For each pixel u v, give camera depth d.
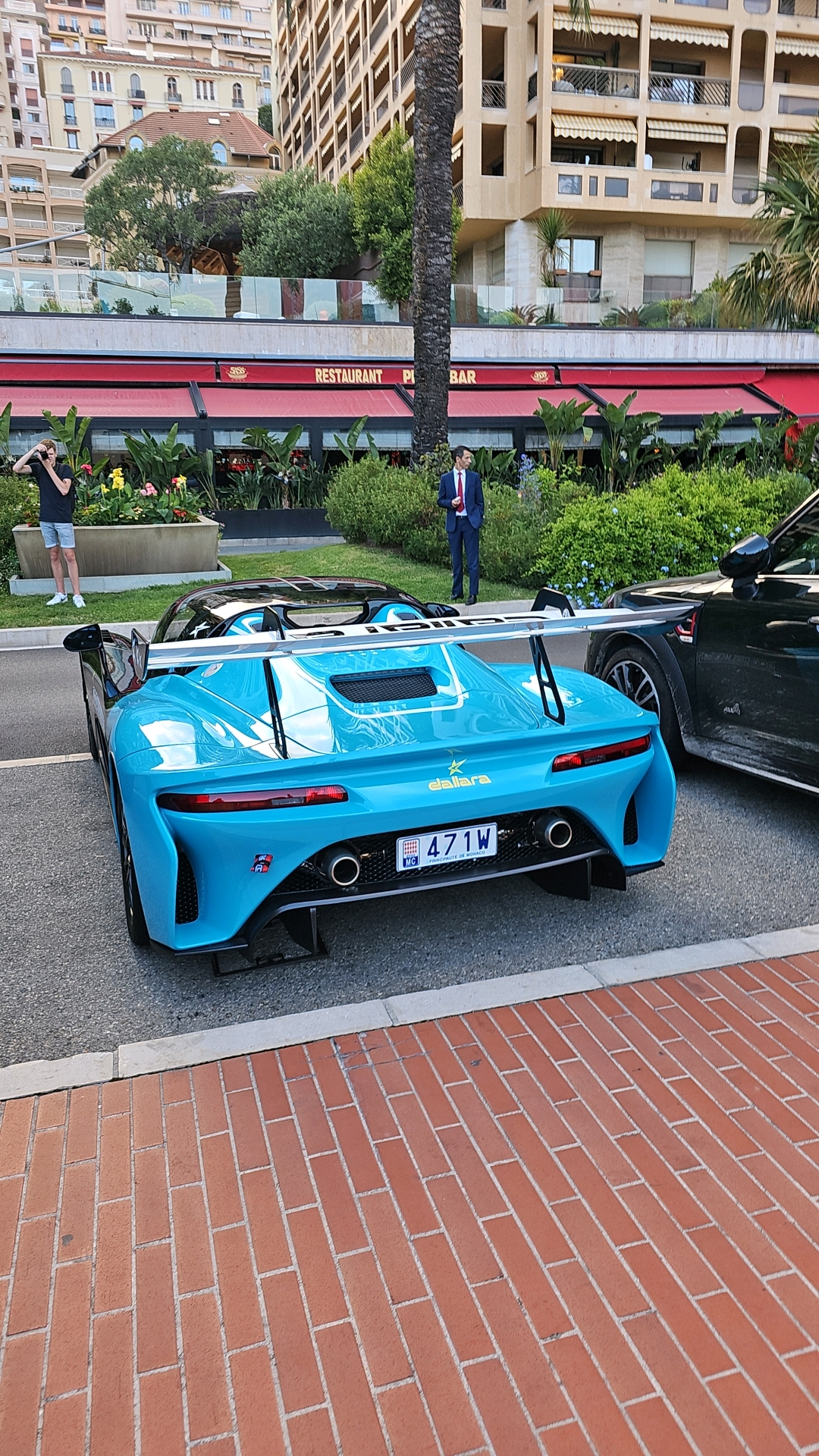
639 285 31.31
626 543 10.80
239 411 20.30
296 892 2.93
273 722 2.87
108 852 4.38
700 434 19.55
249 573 13.27
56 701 7.61
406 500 13.48
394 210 27.52
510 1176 2.20
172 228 44.75
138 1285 1.94
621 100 29.12
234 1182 2.21
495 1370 1.73
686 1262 1.95
